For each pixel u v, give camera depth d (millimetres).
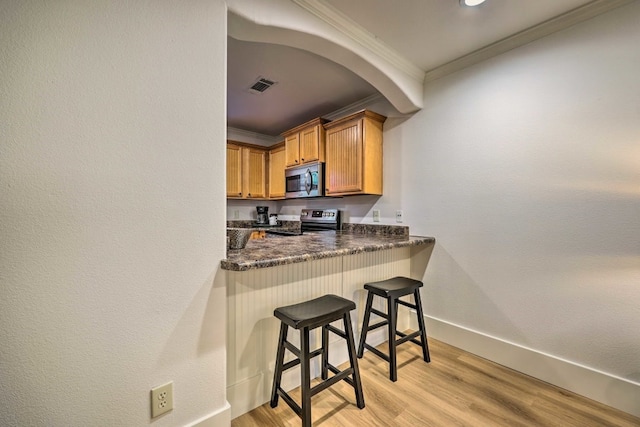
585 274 1623
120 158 1026
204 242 1226
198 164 1207
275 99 2898
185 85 1171
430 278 2379
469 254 2133
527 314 1845
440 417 1439
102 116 991
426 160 2410
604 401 1545
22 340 881
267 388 1545
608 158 1544
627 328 1494
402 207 2596
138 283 1070
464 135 2160
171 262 1143
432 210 2365
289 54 2082
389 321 1763
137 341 1071
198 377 1219
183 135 1166
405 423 1397
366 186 2619
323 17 1639
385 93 2312
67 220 937
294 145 3418
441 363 1968
